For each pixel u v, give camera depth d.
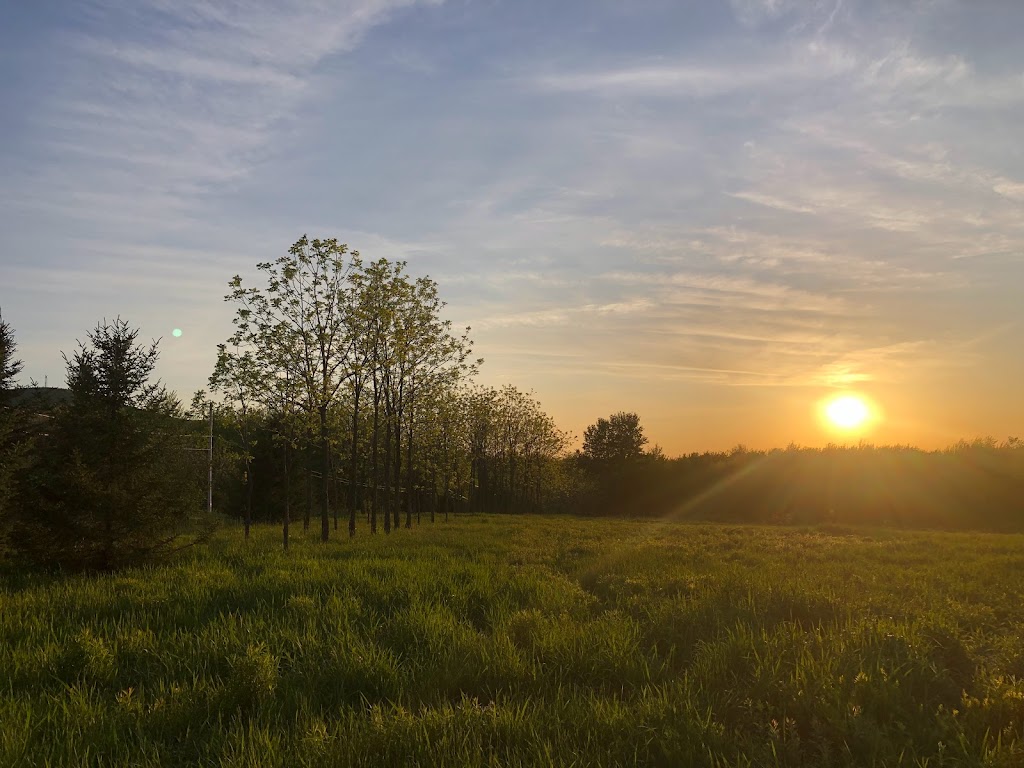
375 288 22.52
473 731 4.79
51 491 13.34
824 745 4.53
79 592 10.18
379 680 6.15
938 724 4.82
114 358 14.09
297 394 20.45
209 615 8.77
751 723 5.02
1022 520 34.59
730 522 41.91
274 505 35.59
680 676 6.24
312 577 11.38
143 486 14.00
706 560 15.79
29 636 7.51
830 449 45.56
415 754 4.45
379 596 9.98
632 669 6.35
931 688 5.64
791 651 6.51
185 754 4.75
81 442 13.58
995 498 36.06
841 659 6.07
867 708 5.11
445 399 30.03
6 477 12.96
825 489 42.06
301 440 21.19
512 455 61.78
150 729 5.08
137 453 14.08
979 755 4.38
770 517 43.19
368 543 19.88
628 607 9.51
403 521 40.28
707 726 4.75
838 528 30.41
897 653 6.17
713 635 7.57
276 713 5.42
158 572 12.69
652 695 5.62
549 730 4.85
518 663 6.46
